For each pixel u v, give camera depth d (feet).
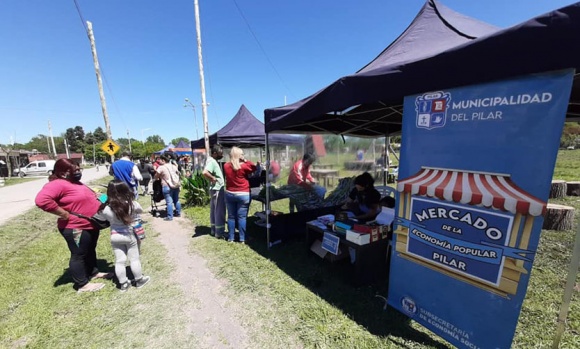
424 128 6.16
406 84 6.32
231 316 8.04
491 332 5.34
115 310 8.46
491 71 4.85
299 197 16.05
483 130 5.14
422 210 6.36
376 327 7.27
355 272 9.32
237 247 13.58
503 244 5.01
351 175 18.37
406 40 8.76
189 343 6.98
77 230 9.30
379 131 18.66
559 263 10.63
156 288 9.77
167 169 19.75
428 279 6.39
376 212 10.25
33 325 7.77
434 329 6.38
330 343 6.77
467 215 5.48
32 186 52.39
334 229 10.27
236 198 13.70
